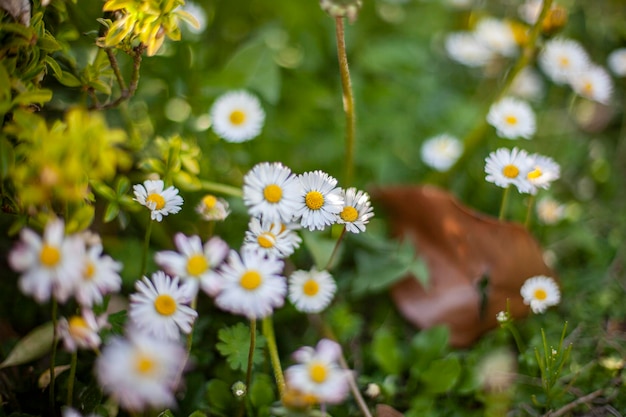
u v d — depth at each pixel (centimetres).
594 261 54
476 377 46
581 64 57
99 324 39
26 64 40
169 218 50
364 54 61
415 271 48
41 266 35
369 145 58
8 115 40
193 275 39
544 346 43
